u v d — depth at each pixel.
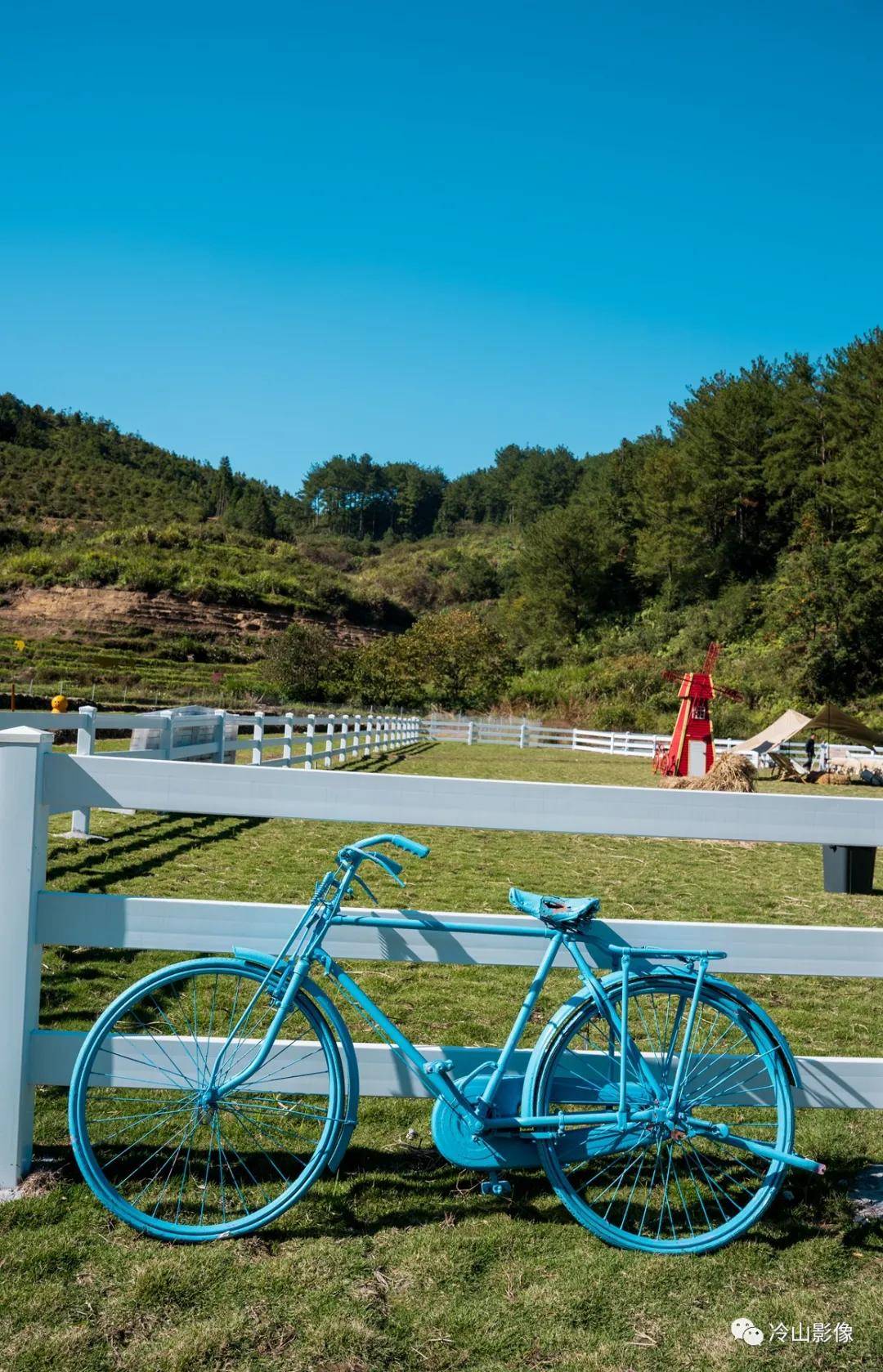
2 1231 2.63
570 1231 2.79
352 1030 4.35
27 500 122.88
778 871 10.23
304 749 21.91
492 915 3.02
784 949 3.10
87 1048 2.76
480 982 5.21
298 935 2.98
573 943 2.96
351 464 195.88
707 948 3.07
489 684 52.34
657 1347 2.34
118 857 7.73
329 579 101.31
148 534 100.88
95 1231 2.66
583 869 9.44
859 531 52.75
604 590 76.62
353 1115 2.84
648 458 78.75
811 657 46.91
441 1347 2.29
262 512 138.62
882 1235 2.87
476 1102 2.84
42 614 73.06
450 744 37.28
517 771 23.03
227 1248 2.63
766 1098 3.07
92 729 8.84
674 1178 3.10
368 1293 2.46
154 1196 2.82
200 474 181.38
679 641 61.41
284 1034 3.97
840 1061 3.10
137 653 66.62
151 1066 2.94
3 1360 2.17
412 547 173.62
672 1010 3.89
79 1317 2.32
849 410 60.09
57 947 5.12
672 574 70.62
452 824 3.06
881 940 3.13
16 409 177.50
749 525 67.00
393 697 51.59
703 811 3.11
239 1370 2.19
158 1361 2.19
